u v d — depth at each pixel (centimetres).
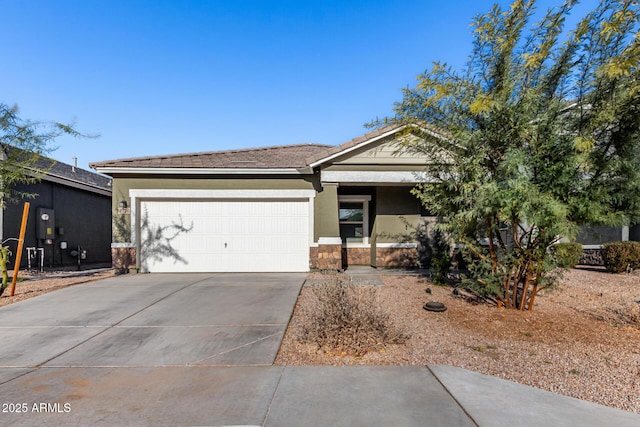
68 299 742
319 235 1119
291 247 1136
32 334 534
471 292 790
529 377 390
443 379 381
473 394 348
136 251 1107
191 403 335
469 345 487
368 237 1264
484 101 533
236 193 1127
